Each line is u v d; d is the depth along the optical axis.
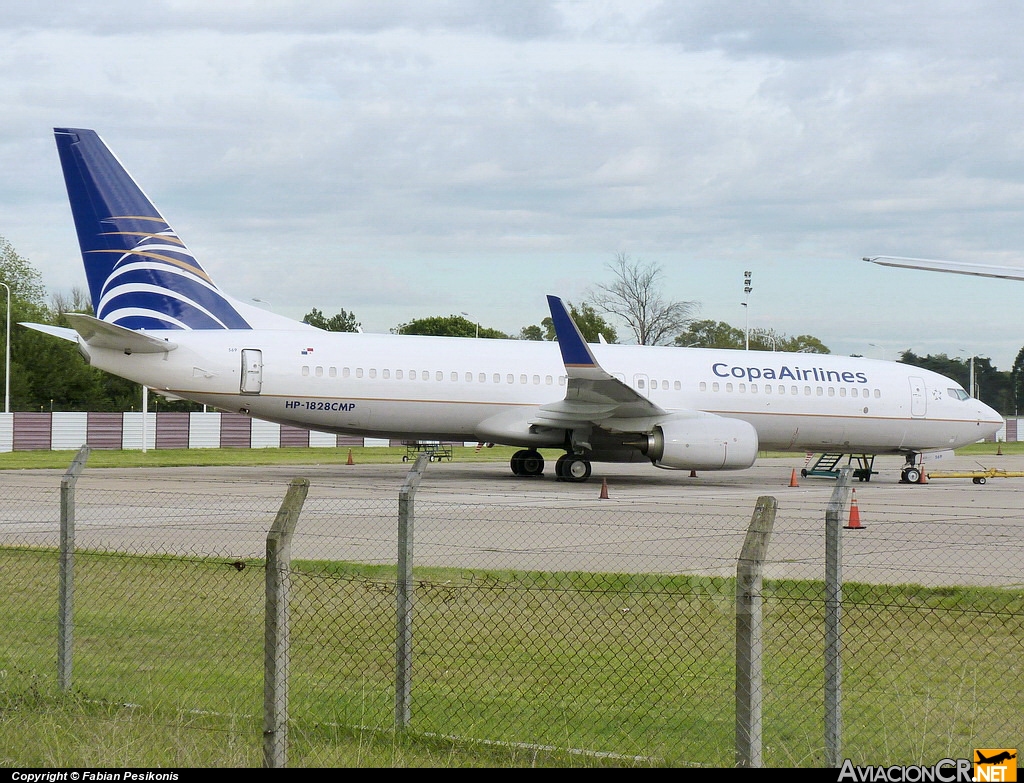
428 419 59.62
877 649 20.02
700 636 20.73
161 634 20.28
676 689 17.41
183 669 18.14
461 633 20.91
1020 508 48.44
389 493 49.50
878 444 67.06
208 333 57.19
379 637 20.47
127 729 15.14
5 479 58.66
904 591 25.44
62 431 105.75
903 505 50.06
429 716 16.08
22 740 14.73
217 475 63.66
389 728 15.35
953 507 48.88
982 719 15.89
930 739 14.96
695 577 25.97
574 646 19.98
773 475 74.69
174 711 15.94
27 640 19.83
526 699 16.92
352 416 58.62
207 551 30.17
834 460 76.12
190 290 57.81
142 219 56.88
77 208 56.16
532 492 52.47
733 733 15.37
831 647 13.36
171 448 110.88
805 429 65.31
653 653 19.53
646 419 58.72
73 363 157.50
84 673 17.92
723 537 35.62
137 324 56.78
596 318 178.00
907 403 66.44
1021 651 19.84
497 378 60.12
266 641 13.86
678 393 63.00
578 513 42.56
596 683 17.72
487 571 27.22
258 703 16.38
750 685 12.82
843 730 15.41
